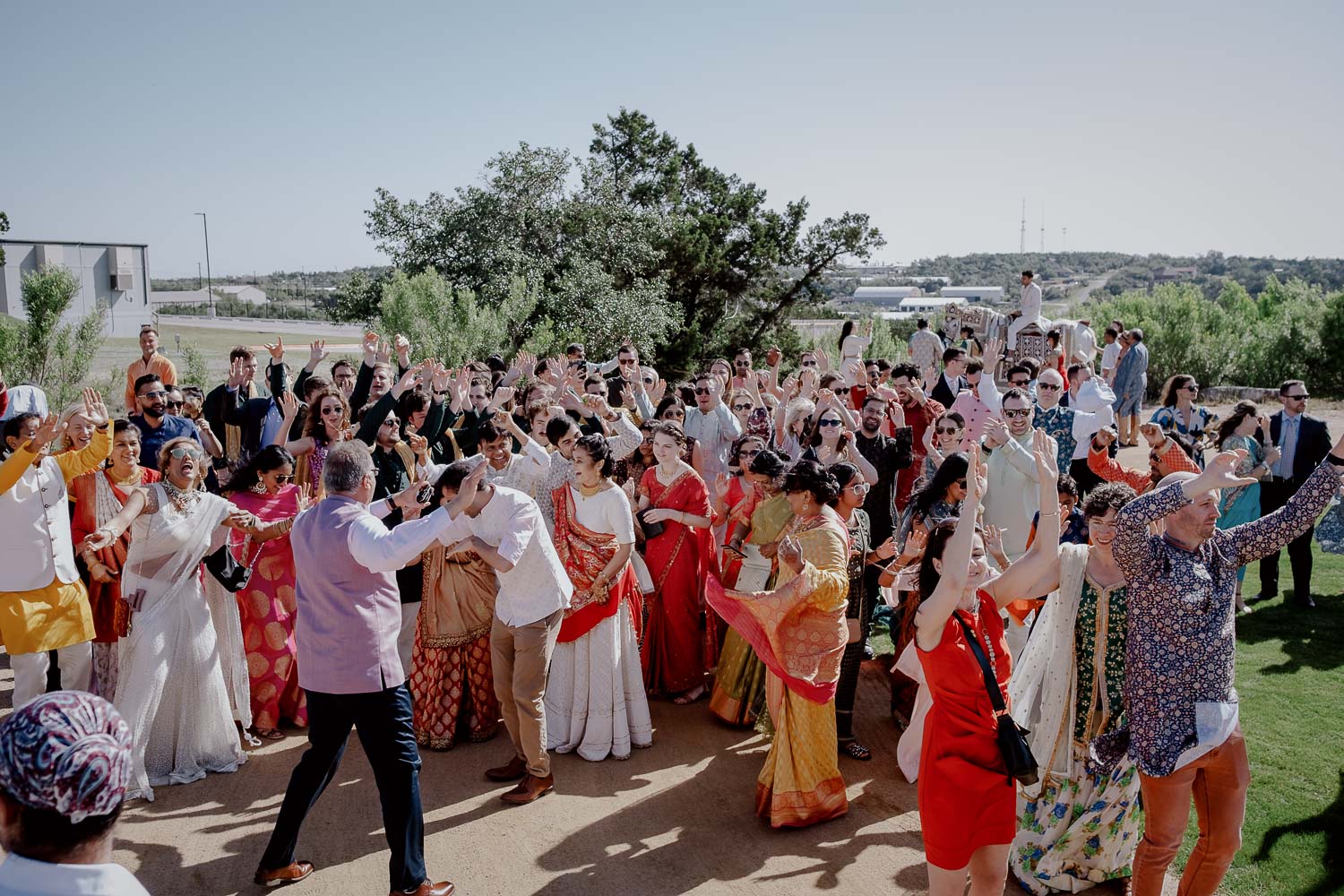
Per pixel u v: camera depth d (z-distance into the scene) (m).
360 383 9.03
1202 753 3.61
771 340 33.38
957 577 3.49
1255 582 9.05
